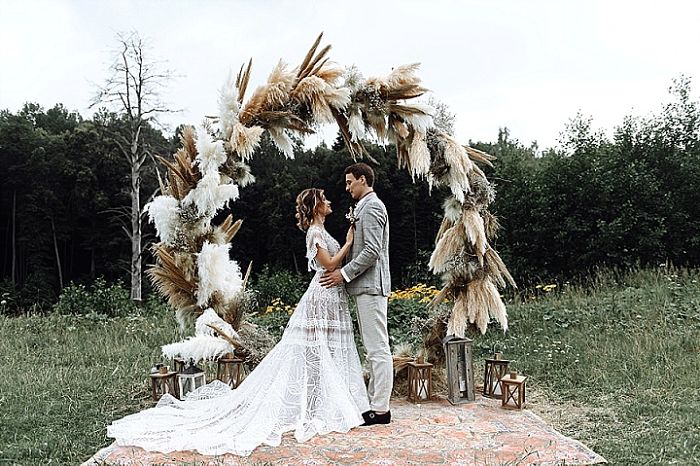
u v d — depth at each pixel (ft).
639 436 15.07
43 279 94.84
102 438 15.24
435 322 19.95
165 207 17.52
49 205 97.76
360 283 16.55
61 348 27.55
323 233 16.60
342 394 15.61
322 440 14.87
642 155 48.44
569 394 19.22
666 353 22.12
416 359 19.42
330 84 18.71
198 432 14.71
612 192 46.93
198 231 17.70
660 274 37.99
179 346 16.94
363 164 17.01
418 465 13.23
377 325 16.53
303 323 15.88
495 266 19.86
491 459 13.55
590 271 47.09
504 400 18.06
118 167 97.71
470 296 19.48
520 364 22.70
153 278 17.74
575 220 47.70
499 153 72.59
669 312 27.86
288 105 18.31
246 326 18.62
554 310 30.73
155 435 14.62
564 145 50.19
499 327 28.58
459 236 19.88
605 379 20.08
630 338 24.07
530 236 49.96
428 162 19.33
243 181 18.28
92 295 39.91
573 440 14.78
